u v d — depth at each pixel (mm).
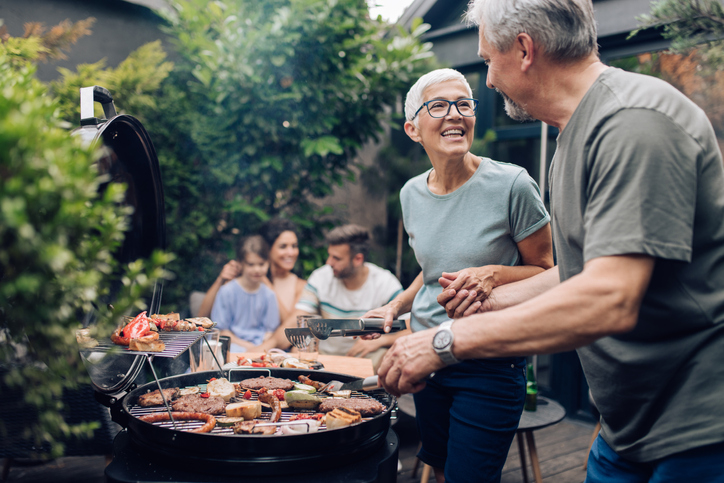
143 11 3584
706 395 814
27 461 2412
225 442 945
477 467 1346
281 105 3279
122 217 630
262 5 3264
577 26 893
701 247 815
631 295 734
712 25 1929
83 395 1050
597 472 1081
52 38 2076
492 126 4066
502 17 933
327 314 2795
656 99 789
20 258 545
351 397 1378
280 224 3059
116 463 1009
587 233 803
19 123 498
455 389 1415
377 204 4938
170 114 3229
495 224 1386
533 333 783
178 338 1223
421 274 1644
